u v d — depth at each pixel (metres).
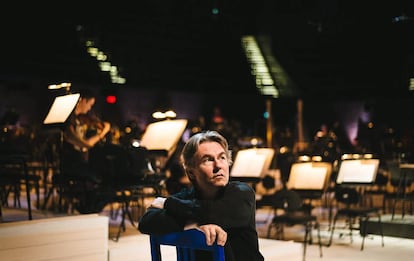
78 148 5.54
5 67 16.08
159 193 5.31
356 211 7.27
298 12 22.14
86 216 4.26
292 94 21.78
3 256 3.69
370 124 16.70
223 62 22.14
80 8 18.83
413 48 21.27
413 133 13.28
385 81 21.33
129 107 18.31
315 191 6.75
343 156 7.98
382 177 9.12
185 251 2.15
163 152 5.27
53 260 3.94
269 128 16.61
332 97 21.50
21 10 17.42
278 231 7.60
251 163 6.38
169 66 20.58
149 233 2.34
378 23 22.11
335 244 7.36
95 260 4.18
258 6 22.25
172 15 21.41
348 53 22.42
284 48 22.27
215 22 22.19
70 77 17.25
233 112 21.61
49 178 7.74
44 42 17.64
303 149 13.23
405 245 7.23
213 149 2.42
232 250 2.36
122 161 5.06
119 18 19.89
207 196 2.47
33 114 15.98
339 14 22.16
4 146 4.48
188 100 20.42
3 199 6.47
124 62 19.30
